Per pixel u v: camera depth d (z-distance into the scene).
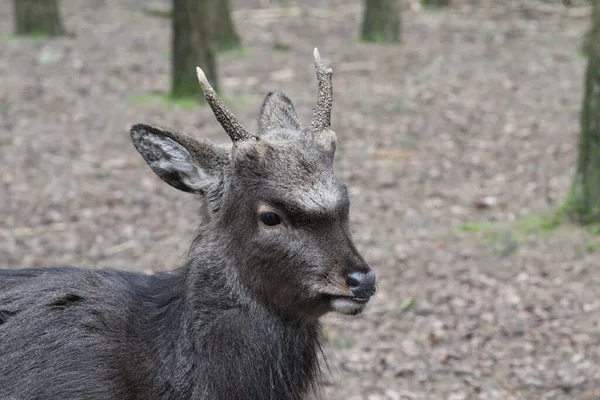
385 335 10.82
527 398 9.33
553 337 10.60
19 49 26.12
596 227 13.07
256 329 6.55
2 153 17.19
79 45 27.36
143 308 6.84
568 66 25.27
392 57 26.59
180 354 6.52
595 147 12.92
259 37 30.06
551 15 32.91
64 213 14.66
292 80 23.81
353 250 6.31
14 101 20.64
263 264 6.43
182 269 6.83
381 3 28.48
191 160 6.68
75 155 17.30
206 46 20.62
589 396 9.31
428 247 13.24
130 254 13.13
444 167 17.33
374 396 9.34
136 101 20.66
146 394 6.55
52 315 6.65
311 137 6.61
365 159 17.69
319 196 6.27
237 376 6.50
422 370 9.96
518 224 13.63
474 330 10.87
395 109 21.11
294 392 6.71
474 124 20.12
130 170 16.69
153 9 33.88
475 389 9.52
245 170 6.44
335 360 10.12
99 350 6.54
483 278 12.16
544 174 16.72
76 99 21.02
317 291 6.30
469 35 29.94
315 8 35.50
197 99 20.73
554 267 12.31
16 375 6.48
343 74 24.72
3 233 13.73
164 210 14.95
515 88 23.05
